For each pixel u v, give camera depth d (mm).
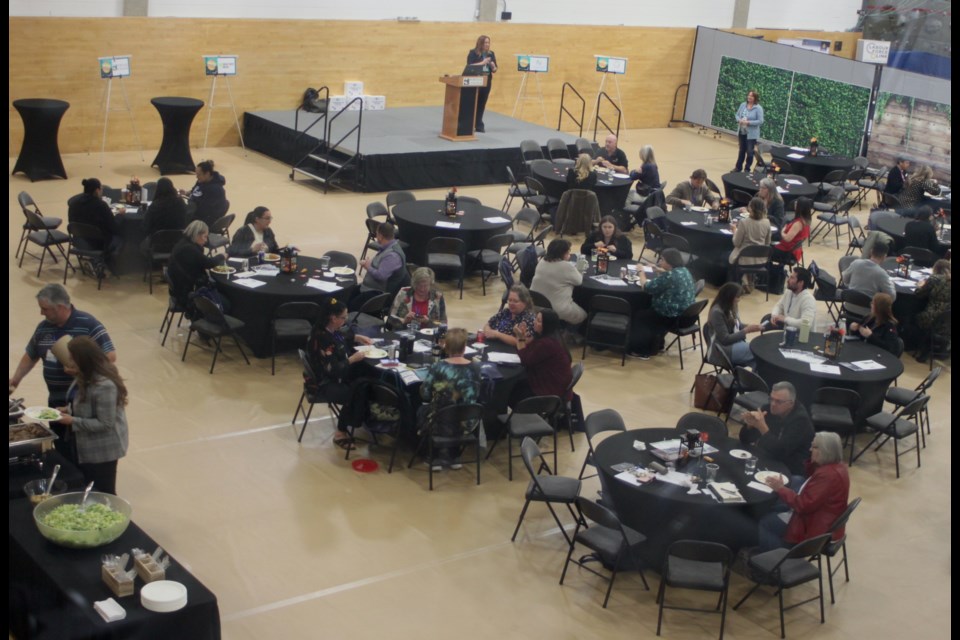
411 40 20438
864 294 11305
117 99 17750
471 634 6473
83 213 11703
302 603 6641
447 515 7816
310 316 9773
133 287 11992
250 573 6906
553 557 7383
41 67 16828
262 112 19078
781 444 7715
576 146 18656
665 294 10711
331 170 17078
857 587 7352
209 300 9648
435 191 17250
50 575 5664
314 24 19250
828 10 27219
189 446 8508
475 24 21109
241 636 6281
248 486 7980
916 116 20078
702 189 15062
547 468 7793
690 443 7293
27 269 12227
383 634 6406
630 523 7078
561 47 22453
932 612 7113
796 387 9188
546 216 16156
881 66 20531
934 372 9438
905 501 8625
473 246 12844
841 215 17750
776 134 22781
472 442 8133
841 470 6855
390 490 8102
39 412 6816
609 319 10773
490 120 20609
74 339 6688
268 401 9430
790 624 6840
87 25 17047
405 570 7082
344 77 19938
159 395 9359
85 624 5363
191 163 17109
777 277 13609
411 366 8578
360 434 8961
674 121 24766
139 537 6090
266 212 11352
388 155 16734
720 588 6445
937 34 25609
